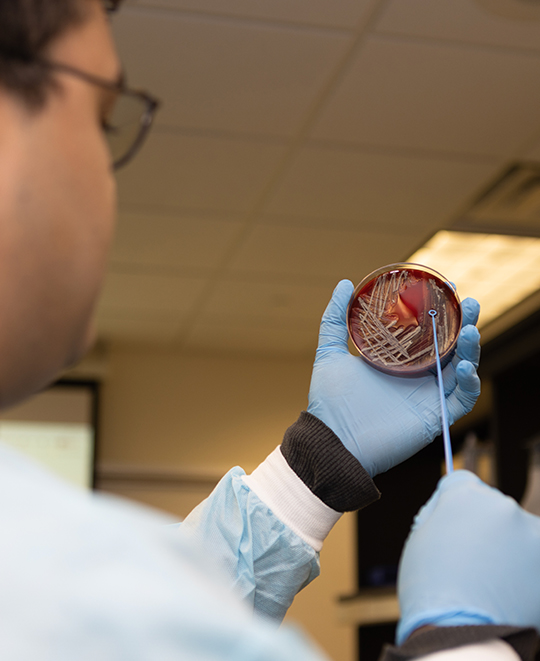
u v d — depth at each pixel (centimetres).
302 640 23
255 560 79
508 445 409
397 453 80
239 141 249
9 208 29
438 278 84
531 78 222
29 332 31
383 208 294
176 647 21
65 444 420
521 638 45
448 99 231
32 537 22
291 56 211
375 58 212
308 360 475
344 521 450
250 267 346
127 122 40
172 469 438
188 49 207
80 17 32
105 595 21
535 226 309
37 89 30
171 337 437
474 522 53
